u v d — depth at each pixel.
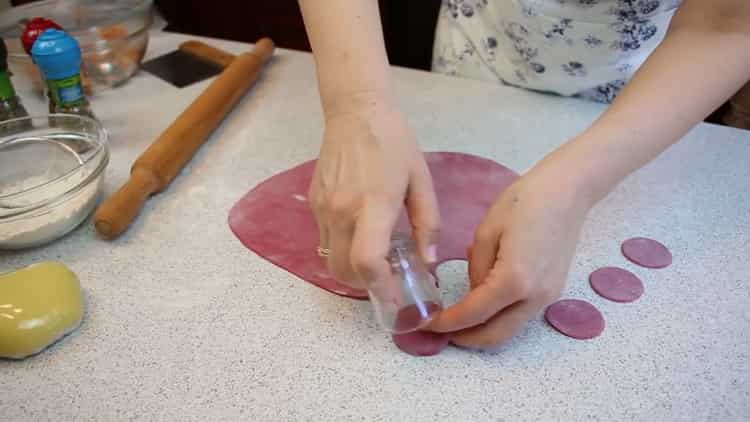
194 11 1.79
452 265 0.65
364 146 0.56
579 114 0.90
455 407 0.51
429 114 0.90
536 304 0.53
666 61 0.57
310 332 0.58
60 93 0.81
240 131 0.89
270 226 0.71
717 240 0.67
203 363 0.56
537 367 0.54
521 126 0.87
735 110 1.07
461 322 0.54
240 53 1.10
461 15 0.99
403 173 0.56
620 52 0.87
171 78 1.03
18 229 0.67
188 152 0.81
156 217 0.73
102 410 0.52
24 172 0.76
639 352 0.55
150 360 0.56
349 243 0.56
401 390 0.53
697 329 0.57
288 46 1.75
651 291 0.61
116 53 0.99
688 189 0.74
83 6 1.02
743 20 0.55
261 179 0.79
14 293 0.58
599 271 0.63
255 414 0.51
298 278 0.64
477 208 0.71
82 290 0.64
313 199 0.58
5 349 0.56
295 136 0.87
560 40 0.88
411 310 0.54
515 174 0.76
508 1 0.89
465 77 1.03
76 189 0.69
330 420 0.51
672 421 0.49
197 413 0.52
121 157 0.84
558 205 0.52
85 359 0.57
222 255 0.68
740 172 0.76
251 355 0.56
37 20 0.86
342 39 0.60
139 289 0.64
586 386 0.52
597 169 0.54
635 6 0.82
